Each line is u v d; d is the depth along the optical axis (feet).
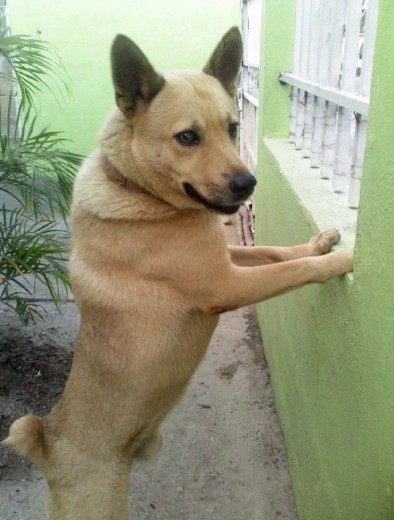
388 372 1.80
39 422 2.78
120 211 2.58
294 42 4.72
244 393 4.30
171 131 2.49
